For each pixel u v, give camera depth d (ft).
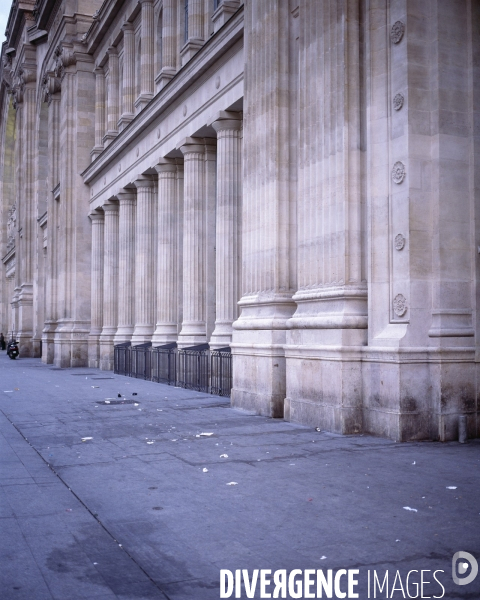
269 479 26.91
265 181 49.80
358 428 38.83
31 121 180.86
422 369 36.68
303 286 44.62
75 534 20.18
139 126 88.48
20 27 187.21
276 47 48.93
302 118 45.24
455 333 36.76
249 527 20.49
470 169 38.06
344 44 40.91
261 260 50.06
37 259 170.40
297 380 43.60
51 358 132.87
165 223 83.20
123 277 100.99
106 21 108.27
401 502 23.09
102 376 92.43
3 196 249.14
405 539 19.11
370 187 39.42
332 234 41.52
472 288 37.81
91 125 122.21
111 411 50.96
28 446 35.81
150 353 83.82
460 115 38.01
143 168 90.17
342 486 25.54
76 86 121.39
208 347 68.49
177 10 82.48
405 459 30.83
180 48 81.87
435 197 37.37
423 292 37.17
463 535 19.43
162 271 83.35
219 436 38.22
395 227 37.88
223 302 63.87
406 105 37.29
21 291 179.73
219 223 65.05
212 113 67.15
